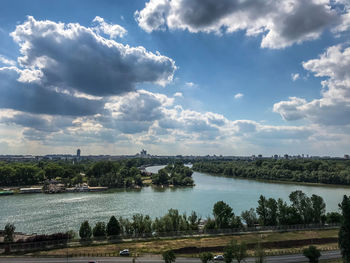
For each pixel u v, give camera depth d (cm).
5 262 7325
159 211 15875
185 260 7862
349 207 6981
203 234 10625
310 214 12206
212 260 7838
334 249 8994
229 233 10775
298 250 8875
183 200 19412
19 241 8719
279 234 10669
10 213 15262
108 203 18400
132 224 10494
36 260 7525
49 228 12325
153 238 9988
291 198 12662
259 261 7194
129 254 8238
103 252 8388
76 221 13525
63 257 7838
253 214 11969
